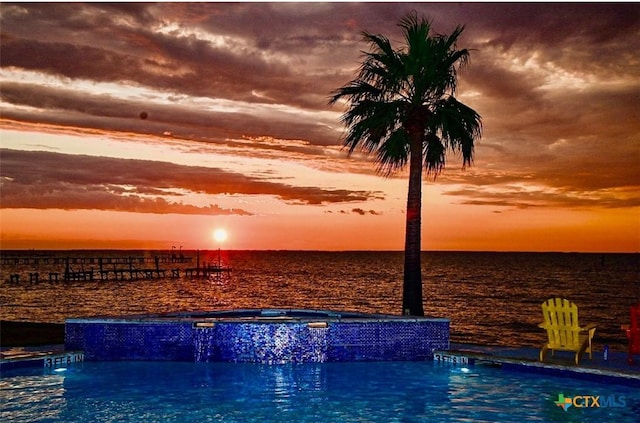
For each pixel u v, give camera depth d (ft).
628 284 304.91
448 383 36.68
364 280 350.02
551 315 39.29
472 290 256.52
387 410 30.37
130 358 43.93
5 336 52.54
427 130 57.26
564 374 37.86
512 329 125.70
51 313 172.86
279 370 40.83
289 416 29.30
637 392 33.81
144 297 231.91
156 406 31.12
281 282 331.36
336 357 43.60
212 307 187.52
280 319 45.01
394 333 44.42
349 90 56.75
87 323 44.21
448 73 55.62
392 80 54.70
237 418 28.89
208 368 41.37
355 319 44.50
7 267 542.16
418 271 55.52
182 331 43.73
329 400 32.48
